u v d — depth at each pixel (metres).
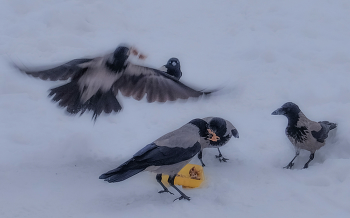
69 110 5.61
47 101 8.88
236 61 12.34
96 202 4.99
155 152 4.82
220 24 16.02
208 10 17.56
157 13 17.50
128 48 5.55
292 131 6.18
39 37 13.34
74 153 6.62
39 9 15.17
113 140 7.33
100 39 13.90
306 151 6.67
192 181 5.52
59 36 13.38
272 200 5.05
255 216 4.64
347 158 6.16
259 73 11.00
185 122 8.23
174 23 16.44
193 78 10.88
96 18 15.26
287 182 5.60
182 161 4.96
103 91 5.66
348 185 5.27
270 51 12.17
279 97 9.39
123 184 5.57
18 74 9.75
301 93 9.41
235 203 4.98
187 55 13.01
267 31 14.50
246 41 13.82
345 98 8.96
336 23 14.59
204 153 6.79
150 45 13.98
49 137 7.27
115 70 5.56
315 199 5.06
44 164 6.16
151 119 8.35
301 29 14.15
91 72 5.50
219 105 9.12
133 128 7.92
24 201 4.93
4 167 5.97
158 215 4.66
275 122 8.09
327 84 9.83
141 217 4.60
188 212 4.73
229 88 10.04
